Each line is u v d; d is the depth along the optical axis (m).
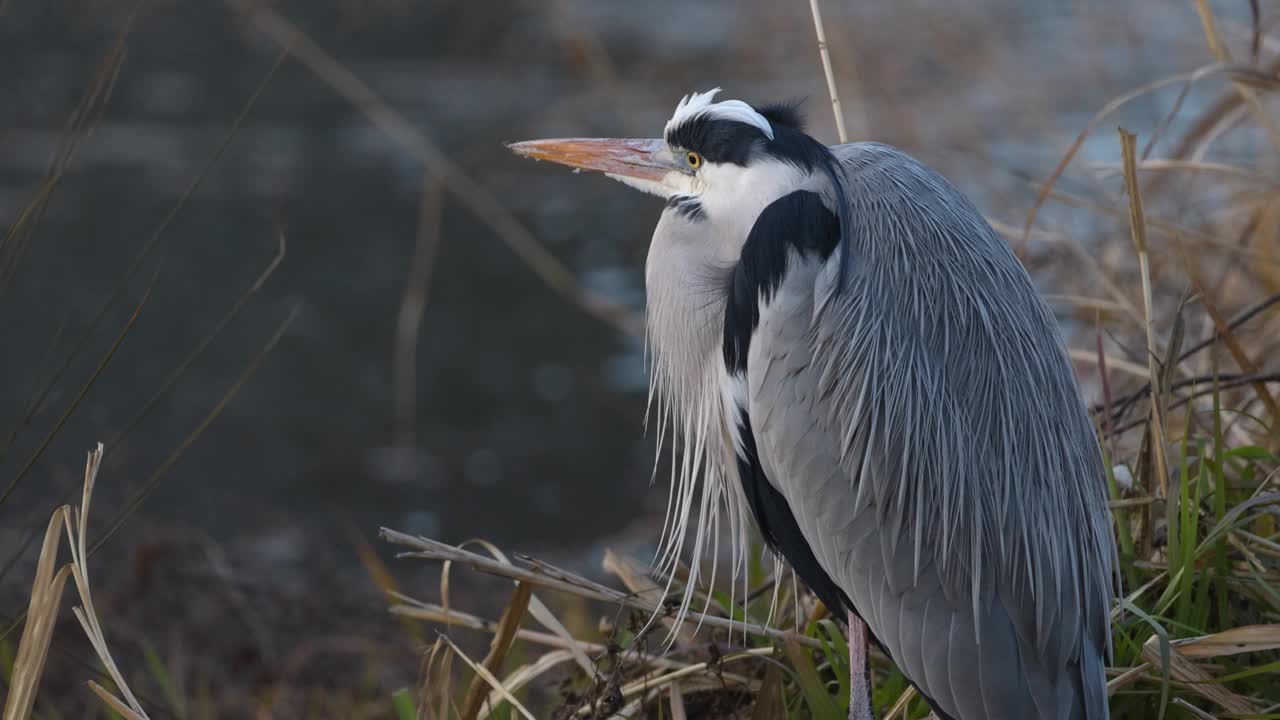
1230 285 10.08
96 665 10.65
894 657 5.89
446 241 23.86
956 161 13.98
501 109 29.41
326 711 10.11
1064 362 6.13
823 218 6.19
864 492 5.90
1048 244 10.46
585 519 15.20
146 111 30.55
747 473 6.73
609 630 7.55
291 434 17.41
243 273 22.58
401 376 19.23
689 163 6.86
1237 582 6.66
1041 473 5.80
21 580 11.61
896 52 18.28
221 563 11.75
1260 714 5.90
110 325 20.41
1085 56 18.50
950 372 5.87
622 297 20.58
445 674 6.94
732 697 7.02
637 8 36.22
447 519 15.43
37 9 39.19
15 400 17.72
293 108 31.08
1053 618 5.72
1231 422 7.70
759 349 6.16
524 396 18.72
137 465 16.52
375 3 37.88
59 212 24.23
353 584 12.89
